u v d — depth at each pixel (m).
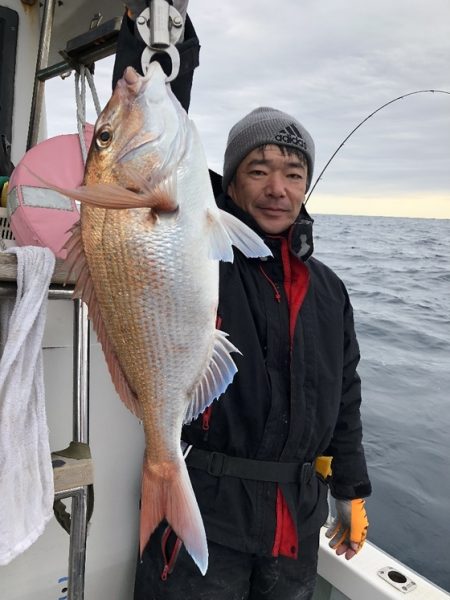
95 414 1.54
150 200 0.91
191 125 1.10
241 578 1.46
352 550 1.78
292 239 1.54
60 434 1.44
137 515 1.64
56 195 1.27
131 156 1.00
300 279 1.55
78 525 1.18
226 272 1.51
